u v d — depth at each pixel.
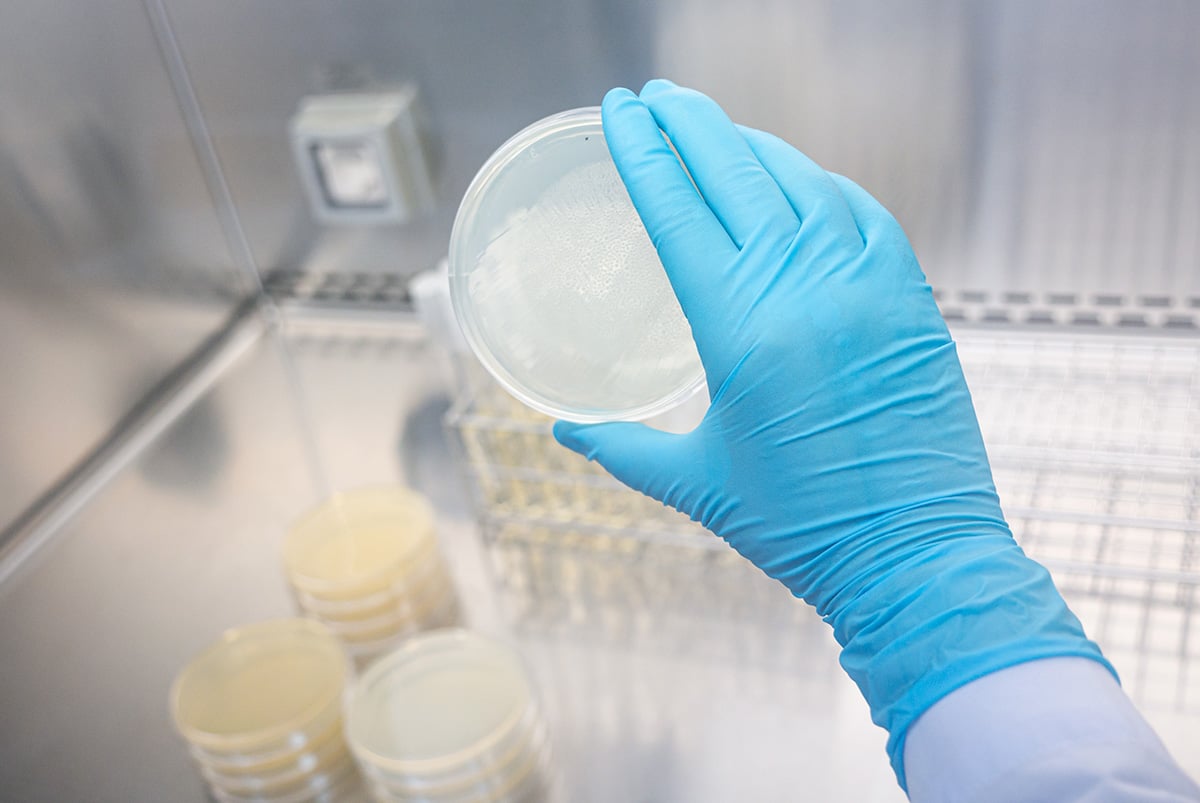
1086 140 1.10
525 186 0.73
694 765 0.94
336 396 1.45
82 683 1.12
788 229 0.73
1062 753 0.56
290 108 1.35
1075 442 1.12
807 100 1.17
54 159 1.24
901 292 0.74
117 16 1.28
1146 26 1.01
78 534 1.29
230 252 1.52
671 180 0.72
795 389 0.71
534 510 1.19
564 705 1.01
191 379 1.50
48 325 1.27
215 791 0.98
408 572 1.10
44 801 1.01
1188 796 0.54
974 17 1.06
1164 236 1.14
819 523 0.72
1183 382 1.18
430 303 1.24
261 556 1.24
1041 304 1.24
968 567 0.67
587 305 0.73
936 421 0.73
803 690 1.00
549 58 1.22
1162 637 0.98
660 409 0.76
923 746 0.63
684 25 1.15
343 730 0.97
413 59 1.27
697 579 1.12
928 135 1.15
